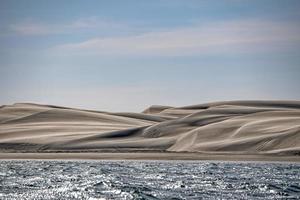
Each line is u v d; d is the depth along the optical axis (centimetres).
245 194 9206
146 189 9769
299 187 10238
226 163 17662
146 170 14538
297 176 12738
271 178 12206
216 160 19275
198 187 10212
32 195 9012
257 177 12438
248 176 12681
